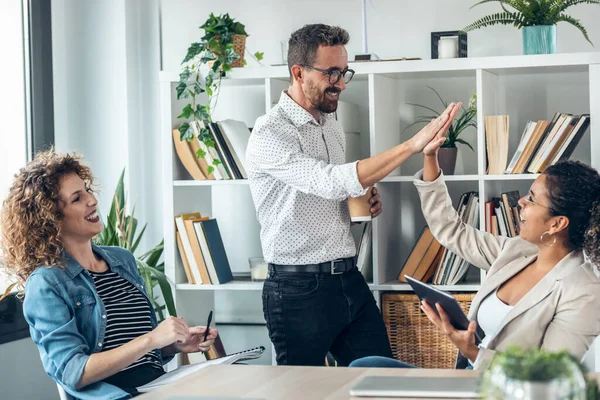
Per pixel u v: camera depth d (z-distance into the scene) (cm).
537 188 218
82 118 381
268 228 283
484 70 307
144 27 384
